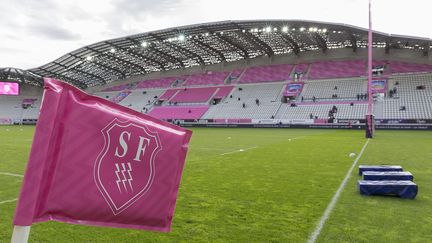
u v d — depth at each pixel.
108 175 1.68
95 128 1.62
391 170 8.34
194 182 7.66
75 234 4.09
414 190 5.99
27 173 1.43
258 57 60.47
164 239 3.95
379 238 3.96
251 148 16.53
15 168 9.83
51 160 1.50
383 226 4.42
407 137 24.95
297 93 50.59
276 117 47.38
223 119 49.88
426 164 10.52
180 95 60.69
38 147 1.45
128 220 1.78
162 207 1.89
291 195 6.33
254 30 44.47
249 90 55.62
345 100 46.00
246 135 28.69
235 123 48.84
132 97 65.44
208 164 10.80
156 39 49.69
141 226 1.83
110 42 51.19
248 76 58.69
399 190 6.10
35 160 1.44
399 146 17.19
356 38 45.78
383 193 6.21
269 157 12.69
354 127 40.97
